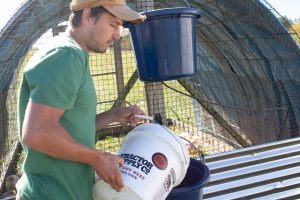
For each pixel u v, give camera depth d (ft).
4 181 18.38
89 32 6.30
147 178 6.51
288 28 15.97
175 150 6.97
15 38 16.53
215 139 24.03
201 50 23.27
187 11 8.65
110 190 6.57
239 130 22.35
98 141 24.09
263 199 10.34
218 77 23.00
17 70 19.12
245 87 20.79
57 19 18.90
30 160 6.33
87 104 6.24
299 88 16.83
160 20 8.52
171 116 24.85
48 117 5.60
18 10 15.94
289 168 11.34
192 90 19.20
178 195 7.04
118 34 6.61
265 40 17.03
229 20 18.22
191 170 8.06
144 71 8.98
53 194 6.27
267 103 19.25
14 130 20.18
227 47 20.34
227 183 10.56
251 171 11.04
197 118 25.38
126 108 8.05
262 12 15.72
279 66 17.34
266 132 19.72
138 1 14.93
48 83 5.59
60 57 5.72
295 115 17.69
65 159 5.89
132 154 6.75
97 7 6.20
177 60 8.78
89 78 6.28
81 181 6.46
